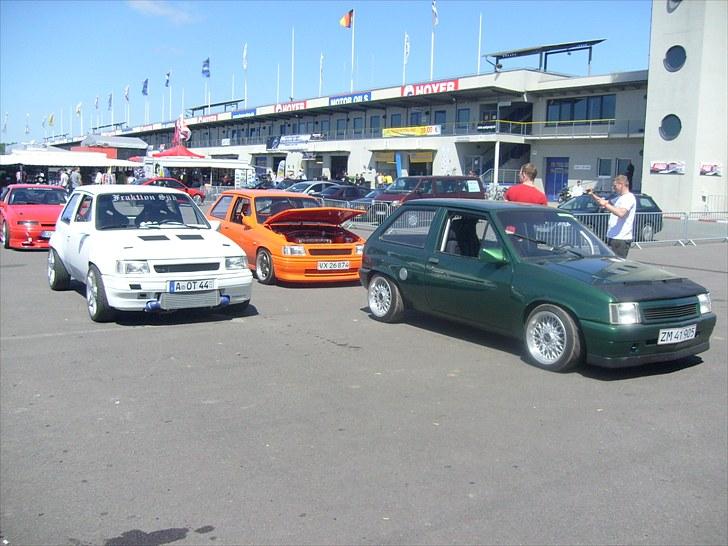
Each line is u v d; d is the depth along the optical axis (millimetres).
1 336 7344
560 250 6859
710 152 32625
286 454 4297
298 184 30672
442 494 3770
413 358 6637
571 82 40469
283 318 8492
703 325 6145
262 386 5688
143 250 7602
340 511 3570
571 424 4883
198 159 36750
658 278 6285
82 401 5293
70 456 4270
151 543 3270
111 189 9164
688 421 4980
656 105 33594
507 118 45625
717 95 32406
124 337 7352
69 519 3502
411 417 4980
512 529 3406
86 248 8305
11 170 38312
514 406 5258
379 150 50188
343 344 7172
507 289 6559
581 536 3350
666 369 6352
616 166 39812
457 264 7160
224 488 3832
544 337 6281
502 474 4039
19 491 3811
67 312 8648
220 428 4734
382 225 8461
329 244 10828
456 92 44500
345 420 4906
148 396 5414
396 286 8023
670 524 3482
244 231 11648
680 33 32500
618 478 4012
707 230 21016
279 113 62344
